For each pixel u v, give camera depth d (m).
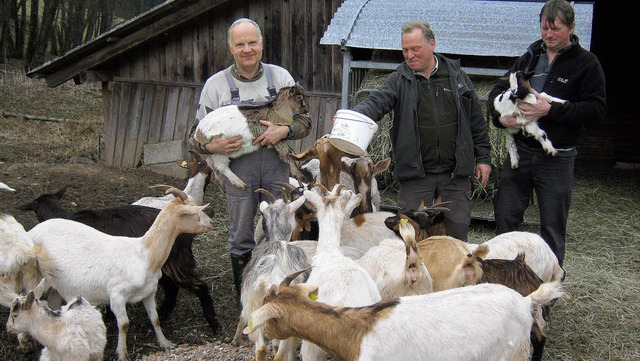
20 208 5.42
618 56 12.50
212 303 5.26
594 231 7.43
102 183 9.12
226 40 9.80
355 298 3.81
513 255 4.87
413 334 3.38
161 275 4.98
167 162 9.96
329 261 4.11
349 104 7.44
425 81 5.07
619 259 6.68
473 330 3.45
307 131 5.25
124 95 10.19
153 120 10.14
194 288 5.16
